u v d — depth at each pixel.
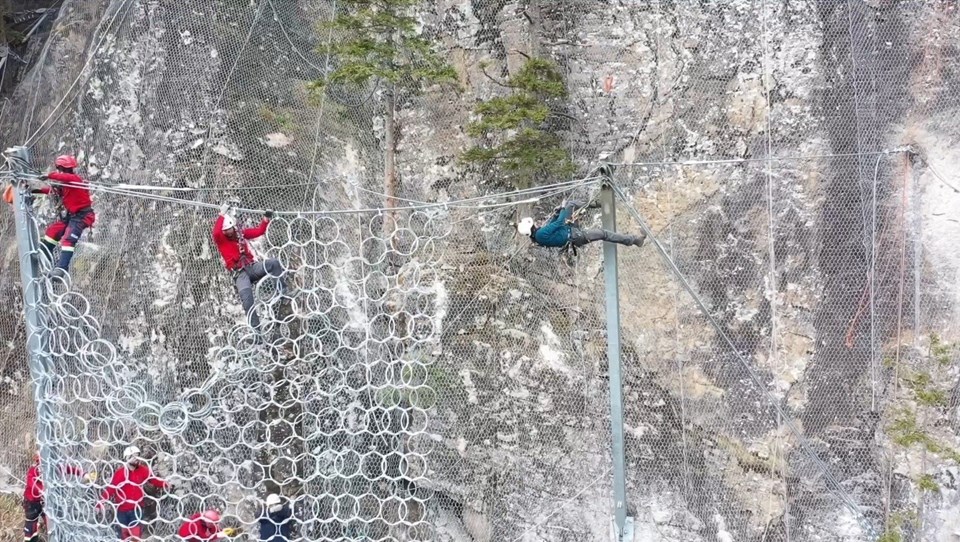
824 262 8.72
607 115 9.61
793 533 8.27
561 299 8.95
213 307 9.30
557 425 8.66
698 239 8.94
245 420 8.63
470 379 8.91
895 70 8.87
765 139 9.05
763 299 8.76
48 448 7.88
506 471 8.70
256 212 8.00
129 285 9.47
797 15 9.16
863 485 8.31
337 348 8.33
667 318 8.77
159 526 8.47
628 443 8.53
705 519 8.33
